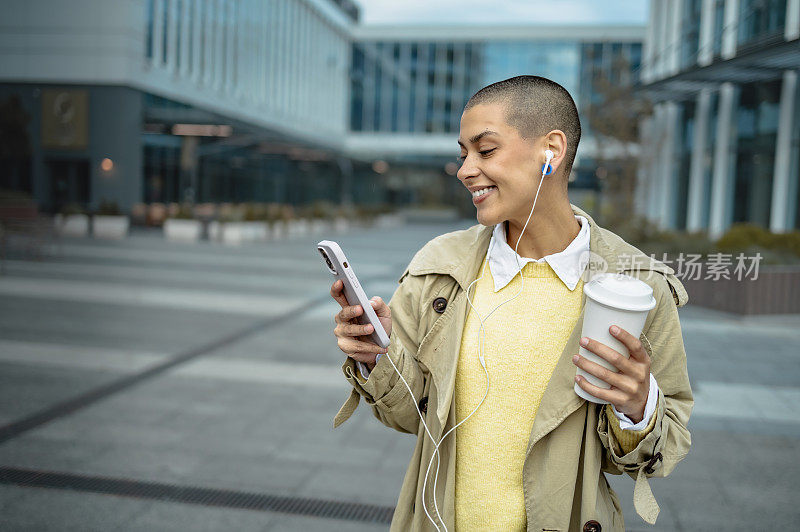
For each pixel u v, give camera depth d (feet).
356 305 3.96
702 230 48.83
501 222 4.25
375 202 165.78
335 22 143.02
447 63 144.66
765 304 28.60
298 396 17.39
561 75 134.82
